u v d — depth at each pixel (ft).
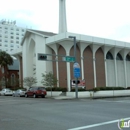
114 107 56.85
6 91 162.81
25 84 163.12
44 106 62.69
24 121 35.83
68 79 139.03
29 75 175.32
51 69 153.38
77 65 105.09
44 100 92.58
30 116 41.83
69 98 102.27
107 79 159.94
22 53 187.52
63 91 130.00
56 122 34.14
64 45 139.74
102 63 159.12
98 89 127.85
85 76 147.95
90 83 150.10
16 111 51.03
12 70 241.96
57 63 148.56
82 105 63.87
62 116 40.91
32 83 157.07
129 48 168.04
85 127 29.60
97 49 155.94
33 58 177.88
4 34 413.80
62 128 29.14
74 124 32.12
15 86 194.18
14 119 38.34
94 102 76.69
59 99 99.60
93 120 35.65
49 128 29.30
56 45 146.72
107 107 56.95
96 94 125.80
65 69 143.43
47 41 150.20
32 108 57.41
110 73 163.73
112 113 44.42
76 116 40.63
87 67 150.00
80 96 114.01
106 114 42.91
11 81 197.36
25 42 177.78
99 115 41.60
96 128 28.76
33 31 163.84
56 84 132.16
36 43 160.56
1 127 30.89
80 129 28.25
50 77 126.31
